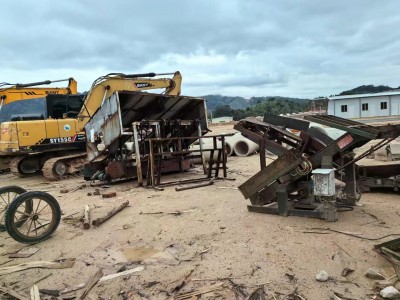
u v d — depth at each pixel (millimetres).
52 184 10672
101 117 9555
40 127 11680
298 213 5504
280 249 4352
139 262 4312
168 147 10422
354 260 3955
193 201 7098
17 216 6023
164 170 10172
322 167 5277
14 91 12852
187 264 4156
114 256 4555
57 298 3598
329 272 3732
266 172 5680
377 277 3549
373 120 29547
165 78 11828
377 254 4051
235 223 5465
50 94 12656
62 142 12023
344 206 5801
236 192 7703
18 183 11258
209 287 3596
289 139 6301
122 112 10289
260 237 4789
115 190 8828
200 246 4668
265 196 5879
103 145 9633
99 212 6688
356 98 40938
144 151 10023
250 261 4094
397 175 6691
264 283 3598
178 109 10938
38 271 4230
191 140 10797
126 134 8930
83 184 10031
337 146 5133
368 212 5547
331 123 5250
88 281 3893
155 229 5484
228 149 14422
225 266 4020
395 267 3699
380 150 10305
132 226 5715
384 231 4723
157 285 3717
